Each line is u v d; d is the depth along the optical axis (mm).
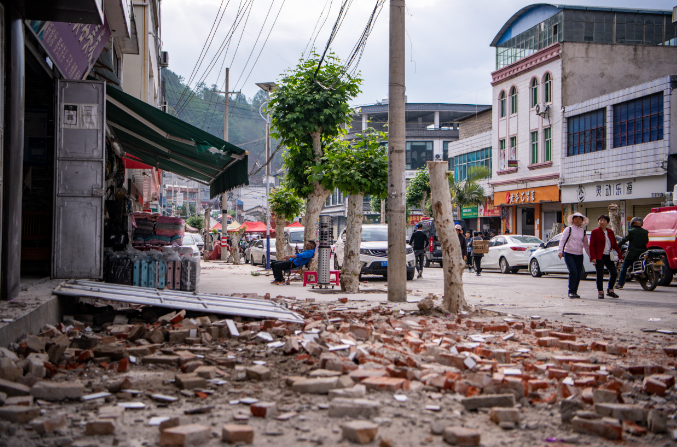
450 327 6641
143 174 23312
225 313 6543
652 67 31938
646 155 25453
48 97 9336
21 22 6086
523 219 35938
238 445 2854
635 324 7516
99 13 6391
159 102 37656
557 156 31516
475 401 3475
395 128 10234
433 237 27984
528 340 6008
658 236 14664
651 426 3209
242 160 10586
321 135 15547
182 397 3703
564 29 32312
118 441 2904
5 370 3686
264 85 25078
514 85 35562
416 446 2854
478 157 41312
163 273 9461
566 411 3328
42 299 5887
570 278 11469
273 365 4543
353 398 3578
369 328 5941
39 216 8977
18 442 2805
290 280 15641
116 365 4426
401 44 10289
